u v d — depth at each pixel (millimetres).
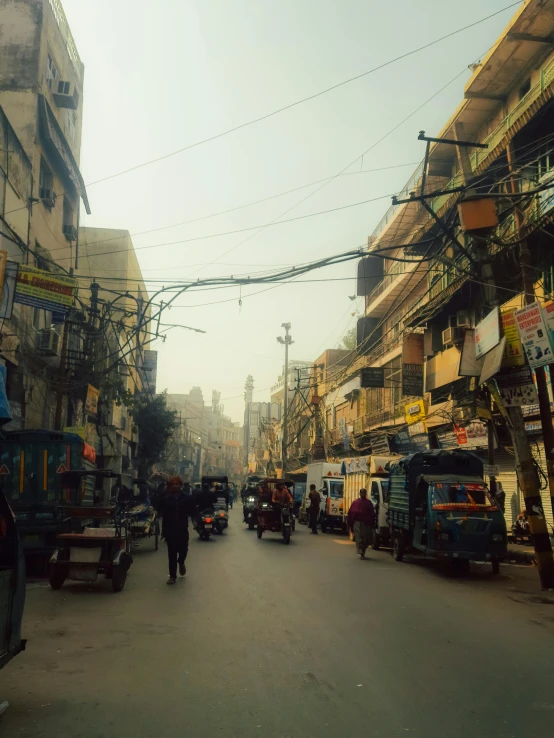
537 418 20578
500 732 4625
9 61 22594
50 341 21750
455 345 25750
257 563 15023
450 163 28531
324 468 31281
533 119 18281
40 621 8414
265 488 25844
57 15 25484
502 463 24062
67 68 27062
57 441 13969
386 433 33688
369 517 17141
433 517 14367
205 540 21281
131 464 47125
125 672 6078
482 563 16828
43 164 23609
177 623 8344
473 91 24484
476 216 13648
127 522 12984
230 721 4785
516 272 20781
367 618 8805
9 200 19172
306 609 9375
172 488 12094
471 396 22969
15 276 14523
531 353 12062
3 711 4895
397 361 35250
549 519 20906
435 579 13297
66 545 11266
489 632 8094
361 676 6012
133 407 43156
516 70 23406
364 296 43031
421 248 29297
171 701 5238
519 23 21062
